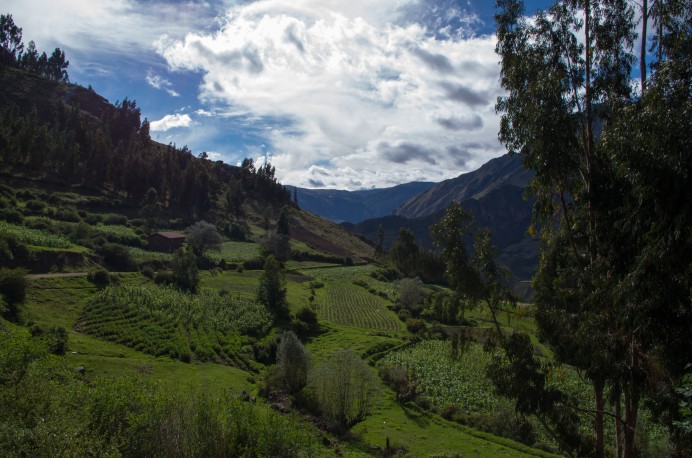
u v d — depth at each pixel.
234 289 85.00
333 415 38.31
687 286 13.13
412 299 91.12
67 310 55.38
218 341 56.28
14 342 15.73
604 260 15.85
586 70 18.34
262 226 170.12
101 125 186.88
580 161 17.77
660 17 16.70
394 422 39.59
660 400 14.70
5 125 126.44
